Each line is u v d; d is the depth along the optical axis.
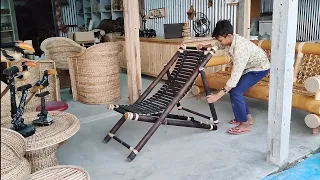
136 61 4.44
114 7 7.87
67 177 1.83
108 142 3.25
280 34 2.33
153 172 2.59
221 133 3.37
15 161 1.78
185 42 5.19
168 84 3.50
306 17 6.37
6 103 2.90
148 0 7.38
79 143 3.24
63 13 9.19
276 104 2.48
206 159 2.77
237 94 3.25
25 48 1.72
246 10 5.03
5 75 2.08
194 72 3.17
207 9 6.12
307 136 3.19
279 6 2.30
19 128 2.19
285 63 2.35
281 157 2.57
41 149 2.18
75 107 4.54
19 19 8.57
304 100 3.21
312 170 2.51
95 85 4.56
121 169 2.67
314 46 3.76
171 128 3.58
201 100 4.65
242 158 2.76
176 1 6.69
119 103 4.69
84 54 4.43
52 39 5.26
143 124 3.75
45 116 2.40
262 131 3.38
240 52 2.99
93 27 8.61
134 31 4.32
